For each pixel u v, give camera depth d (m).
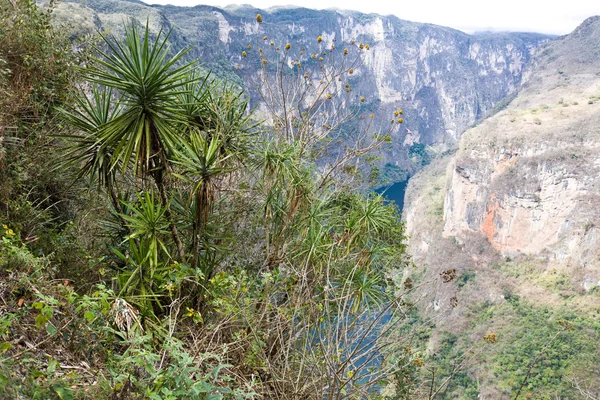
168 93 4.31
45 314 2.26
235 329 4.70
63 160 4.96
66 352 2.74
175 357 2.61
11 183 4.43
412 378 5.03
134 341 2.65
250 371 4.24
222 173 5.35
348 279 5.55
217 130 5.17
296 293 5.06
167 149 4.80
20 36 5.22
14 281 2.93
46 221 4.76
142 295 3.93
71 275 4.57
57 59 5.61
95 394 2.25
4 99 4.60
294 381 4.09
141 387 2.34
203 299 4.93
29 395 1.85
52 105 5.59
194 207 5.25
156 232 4.50
